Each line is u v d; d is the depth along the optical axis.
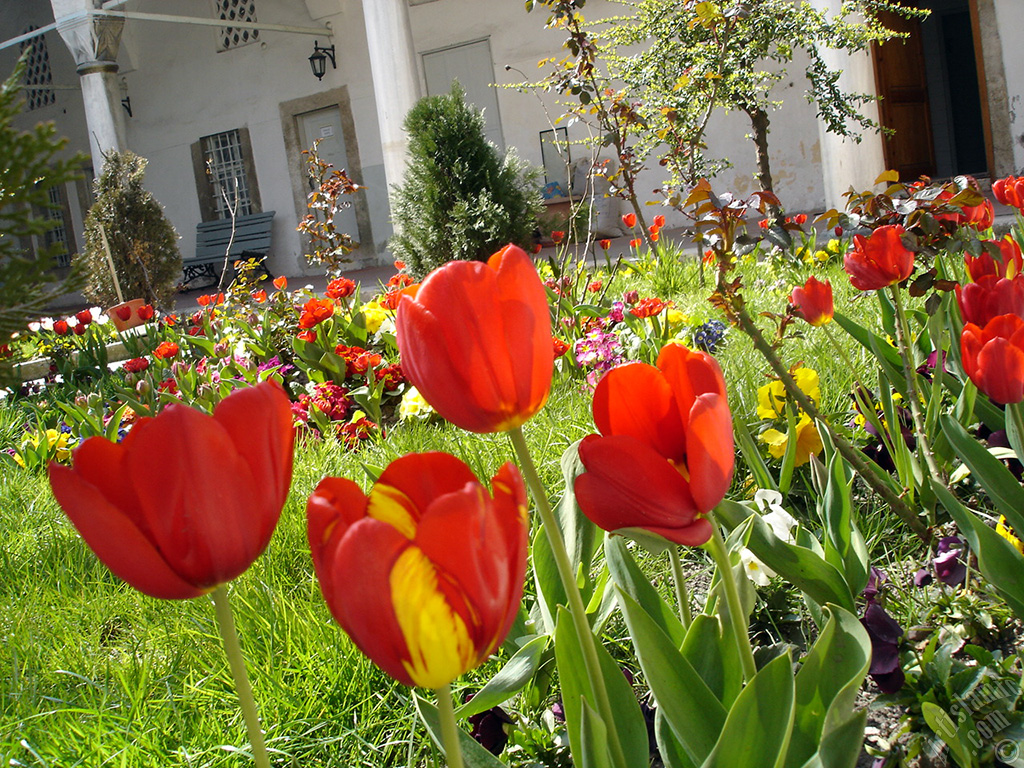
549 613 1.37
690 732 0.89
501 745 1.47
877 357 2.05
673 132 6.53
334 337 4.79
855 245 1.77
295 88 17.25
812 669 0.91
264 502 0.61
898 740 1.35
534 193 8.73
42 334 6.43
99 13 14.38
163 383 4.62
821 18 7.59
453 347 0.65
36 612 2.28
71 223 19.62
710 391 0.74
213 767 1.48
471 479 0.64
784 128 13.80
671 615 1.14
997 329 1.32
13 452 4.26
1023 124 12.06
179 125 18.72
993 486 1.35
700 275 6.32
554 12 5.88
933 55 16.38
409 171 8.54
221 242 18.17
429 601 0.53
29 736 1.54
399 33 11.49
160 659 1.93
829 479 1.50
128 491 0.59
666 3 7.48
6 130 0.59
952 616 1.57
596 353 3.86
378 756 1.55
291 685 1.66
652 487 0.70
